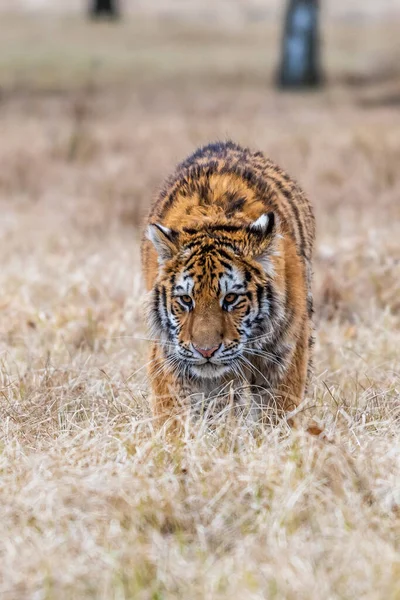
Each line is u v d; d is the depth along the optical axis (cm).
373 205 2117
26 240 1928
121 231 2047
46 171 2527
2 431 971
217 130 2975
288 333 967
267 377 986
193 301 920
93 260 1661
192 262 922
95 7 7062
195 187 1001
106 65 4838
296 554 712
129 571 704
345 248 1638
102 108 3650
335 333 1305
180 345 930
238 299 920
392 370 1132
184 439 894
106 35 5984
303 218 1102
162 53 5334
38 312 1363
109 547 742
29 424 990
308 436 881
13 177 2492
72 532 751
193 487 822
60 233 1997
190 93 4100
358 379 1117
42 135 2942
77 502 796
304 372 1000
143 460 876
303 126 3030
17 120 3347
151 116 3438
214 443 916
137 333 1276
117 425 955
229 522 781
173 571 698
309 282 1107
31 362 1173
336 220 2014
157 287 950
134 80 4441
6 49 5312
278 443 895
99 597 676
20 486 833
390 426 931
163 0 8262
